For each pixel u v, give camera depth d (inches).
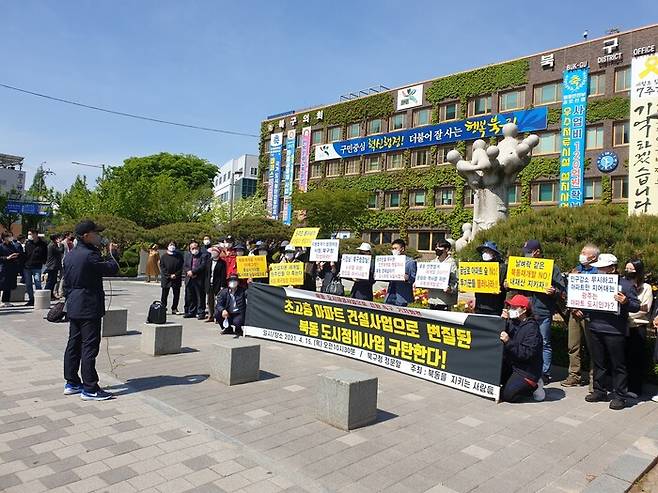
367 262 359.3
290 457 174.4
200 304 483.2
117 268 240.5
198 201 1923.0
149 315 338.3
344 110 1887.3
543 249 323.0
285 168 2098.9
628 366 264.2
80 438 184.7
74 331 234.7
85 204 1486.2
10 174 3272.6
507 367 255.1
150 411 215.9
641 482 164.1
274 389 256.1
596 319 246.8
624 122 1235.9
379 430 203.2
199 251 484.7
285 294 372.5
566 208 350.0
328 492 150.5
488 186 483.8
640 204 780.6
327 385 209.2
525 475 166.2
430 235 1638.8
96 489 147.9
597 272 259.4
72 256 230.5
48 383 253.4
